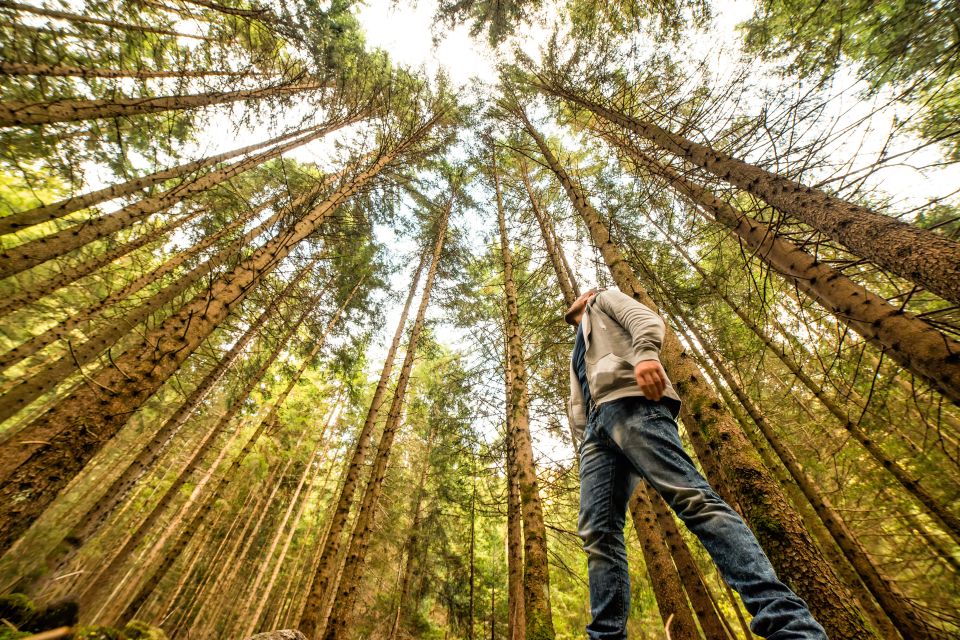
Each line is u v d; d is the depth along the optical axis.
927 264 2.18
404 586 12.09
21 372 8.04
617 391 1.33
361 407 16.64
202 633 12.54
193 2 5.57
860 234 2.65
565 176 6.87
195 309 3.82
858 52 4.68
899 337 2.31
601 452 1.45
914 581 5.84
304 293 8.81
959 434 5.35
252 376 9.66
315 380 16.05
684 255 7.59
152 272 7.07
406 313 12.10
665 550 5.30
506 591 13.02
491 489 10.14
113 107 5.05
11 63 4.55
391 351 10.85
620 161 7.51
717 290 6.34
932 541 5.64
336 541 7.66
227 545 15.77
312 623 6.72
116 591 10.73
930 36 4.06
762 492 2.07
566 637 11.34
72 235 5.42
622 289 4.20
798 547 1.87
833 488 6.54
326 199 6.62
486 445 9.22
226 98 6.04
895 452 6.05
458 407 10.07
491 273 12.42
